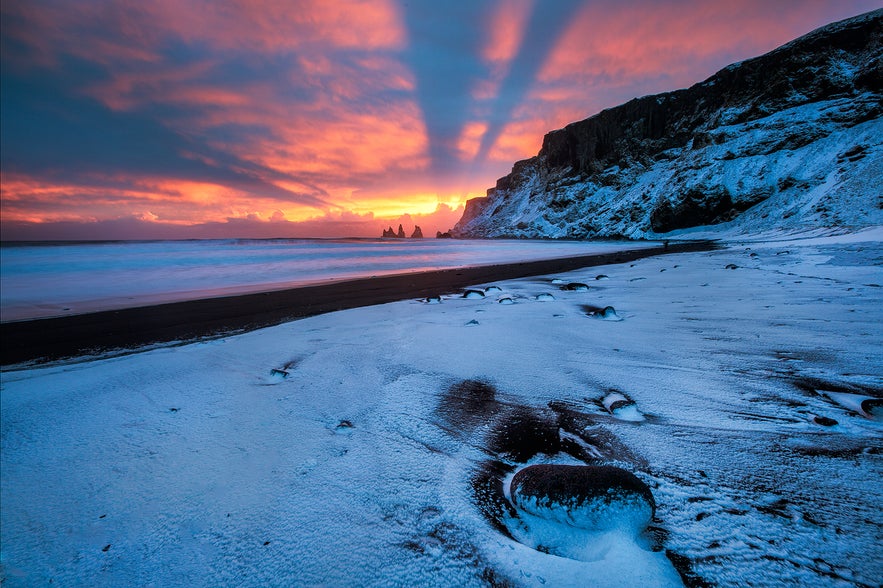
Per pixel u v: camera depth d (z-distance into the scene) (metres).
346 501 1.95
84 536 1.86
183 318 8.00
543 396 3.11
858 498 1.67
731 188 43.31
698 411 2.66
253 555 1.65
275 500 2.00
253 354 4.92
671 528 1.57
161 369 4.51
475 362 4.05
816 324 4.52
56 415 3.31
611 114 77.75
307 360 4.51
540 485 1.77
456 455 2.33
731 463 2.02
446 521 1.75
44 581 1.60
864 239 14.80
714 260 13.96
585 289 8.81
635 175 70.50
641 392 3.05
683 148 65.31
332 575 1.51
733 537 1.50
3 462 2.58
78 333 6.97
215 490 2.13
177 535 1.81
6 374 4.64
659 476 1.95
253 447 2.58
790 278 8.11
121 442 2.77
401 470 2.20
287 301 9.73
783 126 45.09
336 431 2.72
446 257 26.25
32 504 2.13
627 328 5.04
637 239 52.59
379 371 3.96
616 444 2.32
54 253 25.69
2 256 23.44
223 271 17.98
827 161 37.41
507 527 1.68
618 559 1.42
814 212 30.66
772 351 3.75
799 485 1.79
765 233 31.61
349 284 13.13
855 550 1.39
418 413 2.93
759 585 1.28
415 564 1.52
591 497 1.61
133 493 2.18
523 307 7.04
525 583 1.38
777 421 2.44
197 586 1.52
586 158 82.81
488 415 2.84
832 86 44.69
